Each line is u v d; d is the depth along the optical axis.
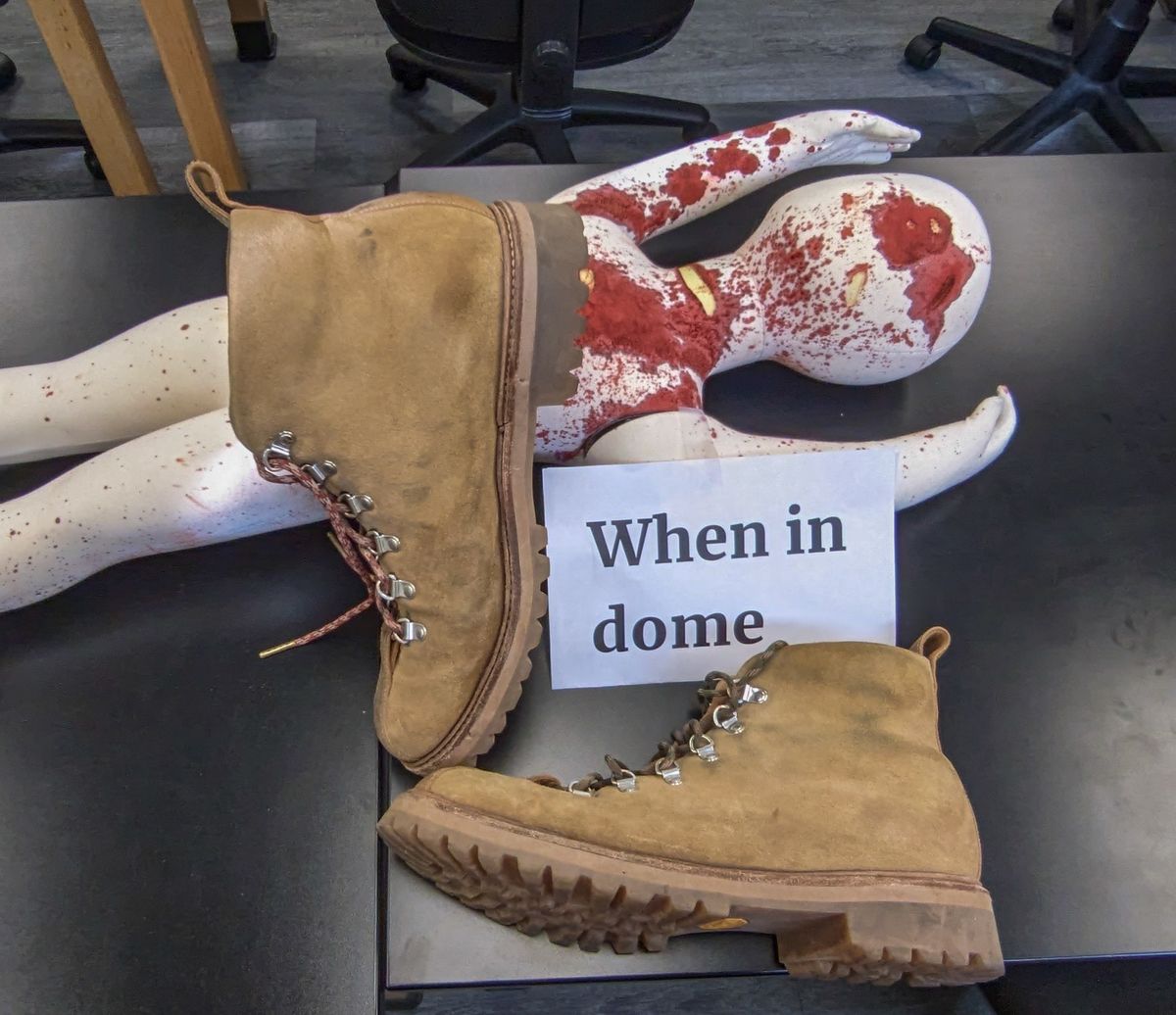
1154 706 0.65
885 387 0.74
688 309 0.64
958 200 0.64
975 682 0.65
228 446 0.59
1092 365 0.76
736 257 0.67
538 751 0.62
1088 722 0.64
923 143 1.35
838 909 0.48
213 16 1.44
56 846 0.59
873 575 0.64
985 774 0.62
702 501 0.62
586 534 0.61
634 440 0.60
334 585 0.67
